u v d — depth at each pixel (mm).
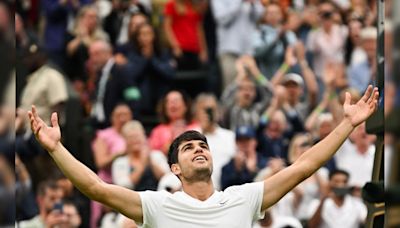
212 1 29891
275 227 21844
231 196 13094
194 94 29469
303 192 23078
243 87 27000
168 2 29688
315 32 29797
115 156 24141
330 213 22500
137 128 23875
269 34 29234
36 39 26188
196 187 13117
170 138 24797
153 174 23828
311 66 29547
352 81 28922
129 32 28500
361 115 13094
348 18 30219
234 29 29312
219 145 24656
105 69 28016
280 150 26078
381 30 12695
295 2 30422
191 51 29734
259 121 26531
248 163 24188
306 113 27547
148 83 28109
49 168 22766
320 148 13211
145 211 12938
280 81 28469
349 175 23031
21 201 21750
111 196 12898
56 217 21594
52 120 12797
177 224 12906
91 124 27406
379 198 12914
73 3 29766
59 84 25484
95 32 29578
